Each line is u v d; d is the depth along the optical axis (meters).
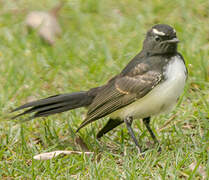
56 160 10.61
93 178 9.60
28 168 10.17
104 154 10.81
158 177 9.50
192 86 13.62
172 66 10.58
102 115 11.12
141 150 10.95
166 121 12.27
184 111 12.50
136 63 11.00
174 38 10.57
